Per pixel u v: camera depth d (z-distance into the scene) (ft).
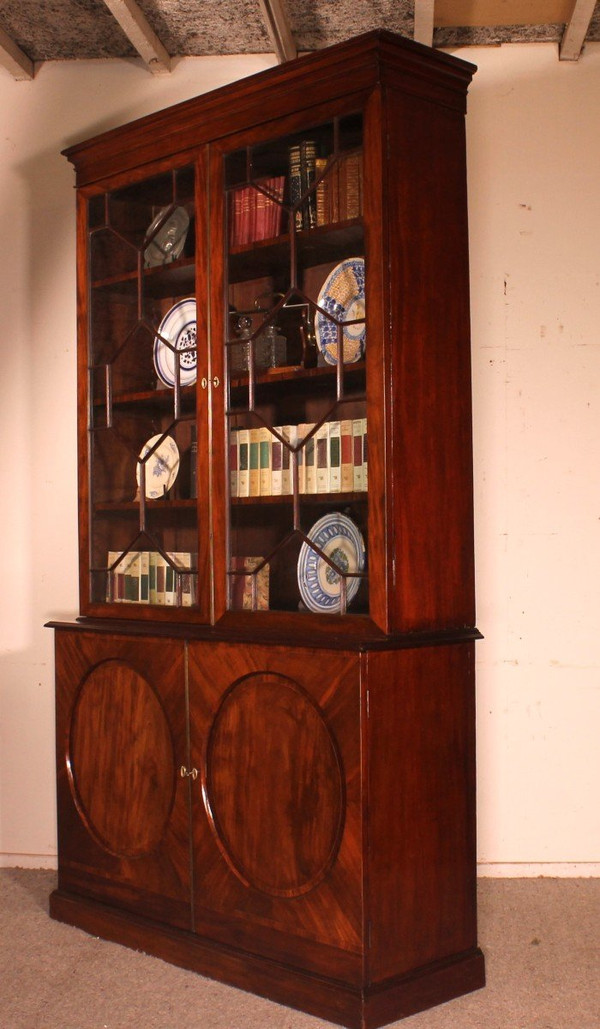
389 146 7.14
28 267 10.59
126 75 10.41
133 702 8.51
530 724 9.75
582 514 9.73
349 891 6.97
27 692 10.59
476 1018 7.03
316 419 7.48
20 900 9.55
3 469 10.61
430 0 8.58
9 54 10.04
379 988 6.95
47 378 10.56
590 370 9.73
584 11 8.80
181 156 8.37
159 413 8.55
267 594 7.76
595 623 9.71
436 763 7.41
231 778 7.79
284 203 7.70
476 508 9.77
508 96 9.79
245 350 7.92
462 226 7.73
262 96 7.79
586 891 9.38
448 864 7.47
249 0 9.04
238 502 7.96
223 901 7.80
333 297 7.41
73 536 10.51
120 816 8.60
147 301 8.68
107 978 7.80
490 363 9.79
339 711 7.04
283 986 7.34
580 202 9.75
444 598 7.48
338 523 7.36
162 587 8.50
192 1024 7.02
